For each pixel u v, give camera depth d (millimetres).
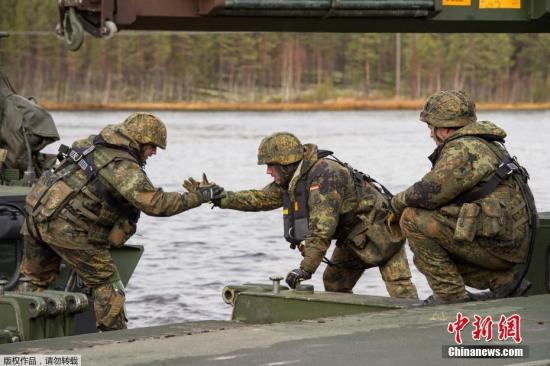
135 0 14375
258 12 14539
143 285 29406
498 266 15148
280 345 11461
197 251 36125
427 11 15062
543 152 94062
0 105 21734
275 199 17953
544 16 15219
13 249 18672
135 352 11289
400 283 18750
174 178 68750
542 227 16688
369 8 14859
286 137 17422
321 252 17094
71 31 14461
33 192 17562
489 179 14820
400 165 77688
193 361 10828
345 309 14766
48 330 15062
